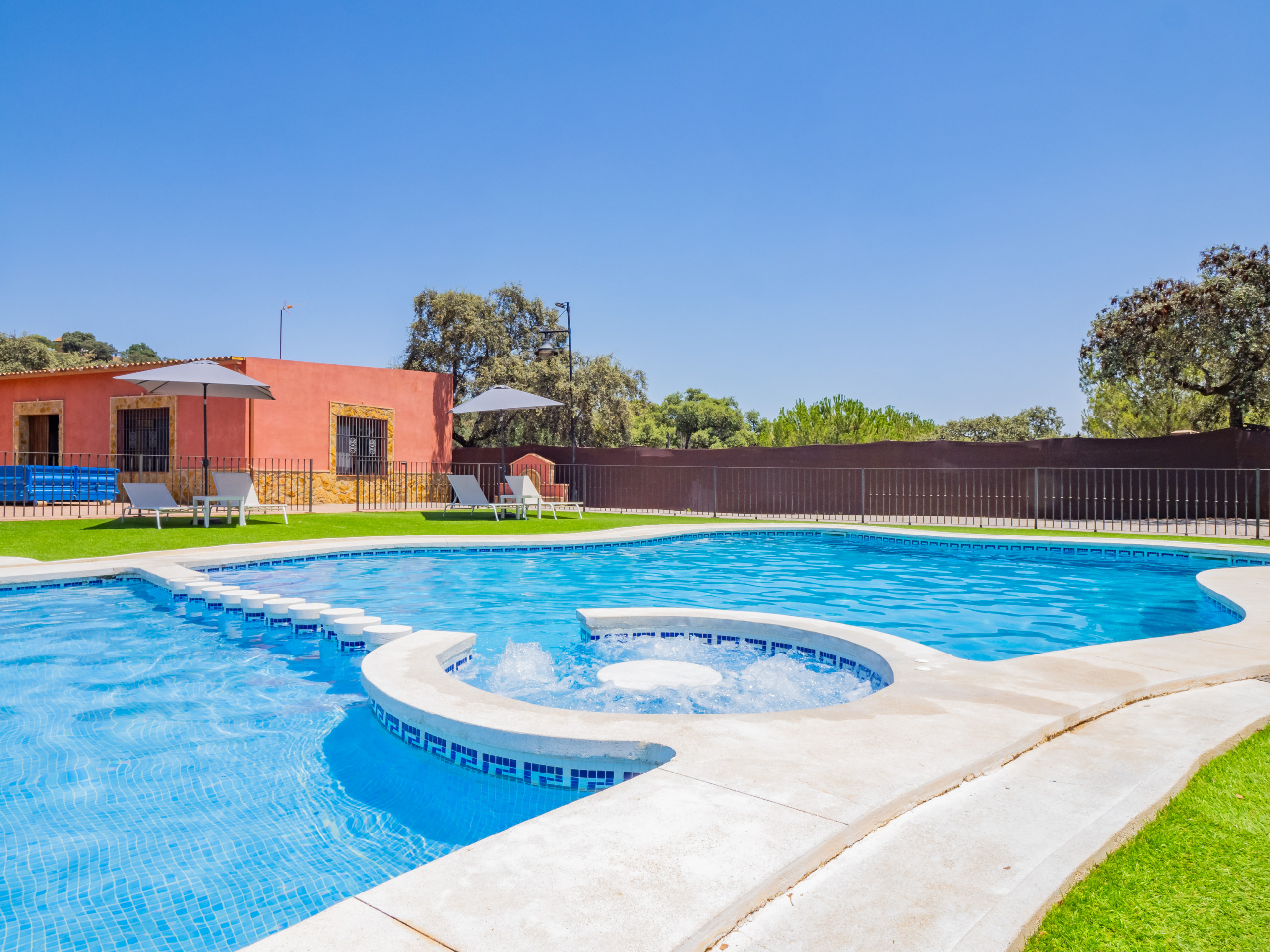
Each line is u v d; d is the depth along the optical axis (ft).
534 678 16.78
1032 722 10.96
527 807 10.48
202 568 30.55
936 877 6.81
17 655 18.98
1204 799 8.82
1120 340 65.41
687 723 10.93
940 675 13.65
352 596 27.32
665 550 40.65
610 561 36.45
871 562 36.45
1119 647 16.03
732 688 15.81
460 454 74.54
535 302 94.68
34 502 46.85
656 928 5.72
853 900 6.41
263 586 29.04
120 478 57.93
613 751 10.29
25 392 62.49
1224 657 15.10
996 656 19.45
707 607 25.85
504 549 38.50
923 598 27.61
